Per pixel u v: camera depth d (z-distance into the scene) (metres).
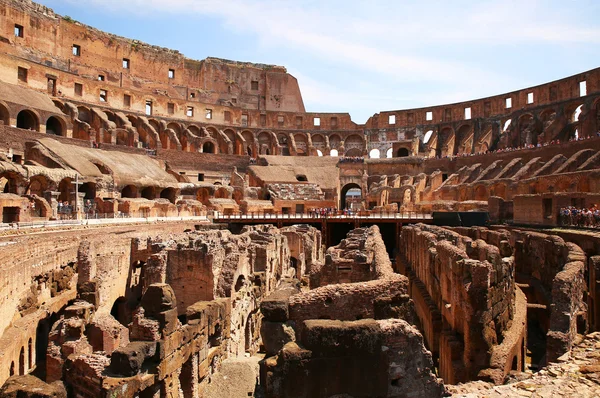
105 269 25.48
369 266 19.09
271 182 85.88
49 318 22.08
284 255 36.00
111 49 101.69
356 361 9.70
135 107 95.56
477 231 41.12
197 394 15.54
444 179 93.38
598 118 79.62
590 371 10.45
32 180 46.03
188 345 14.89
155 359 12.96
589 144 67.00
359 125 117.19
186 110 104.25
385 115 115.75
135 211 51.41
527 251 32.69
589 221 36.88
